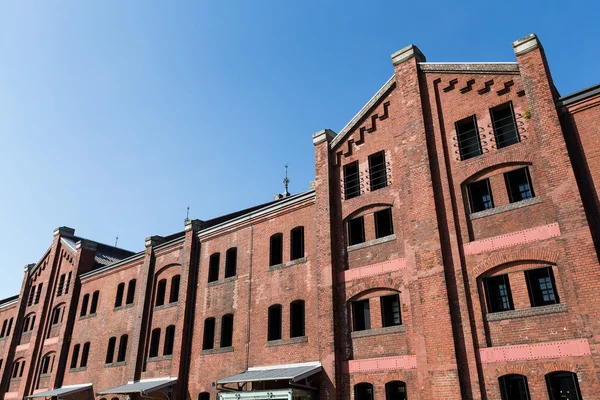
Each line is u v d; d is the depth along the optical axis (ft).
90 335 104.01
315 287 66.03
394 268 58.65
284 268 71.15
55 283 123.85
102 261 124.16
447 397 48.65
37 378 112.78
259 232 77.77
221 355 74.38
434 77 62.13
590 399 41.19
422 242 55.72
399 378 54.13
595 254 43.50
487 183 54.08
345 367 59.26
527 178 51.29
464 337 49.90
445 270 53.01
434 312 52.29
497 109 56.08
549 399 43.55
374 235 62.54
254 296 73.72
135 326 92.63
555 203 47.16
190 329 81.97
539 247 47.80
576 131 48.96
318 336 62.59
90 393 96.02
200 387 75.25
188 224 90.22
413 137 60.85
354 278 62.28
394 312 58.44
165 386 76.13
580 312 43.27
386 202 62.13
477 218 53.31
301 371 59.21
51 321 117.80
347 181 68.80
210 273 83.66
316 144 73.20
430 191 56.70
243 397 61.98
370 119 68.13
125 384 88.28
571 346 43.45
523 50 53.72
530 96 51.83
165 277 93.04
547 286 47.37
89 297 110.42
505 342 47.65
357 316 61.57
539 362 44.93
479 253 51.78
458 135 57.98
